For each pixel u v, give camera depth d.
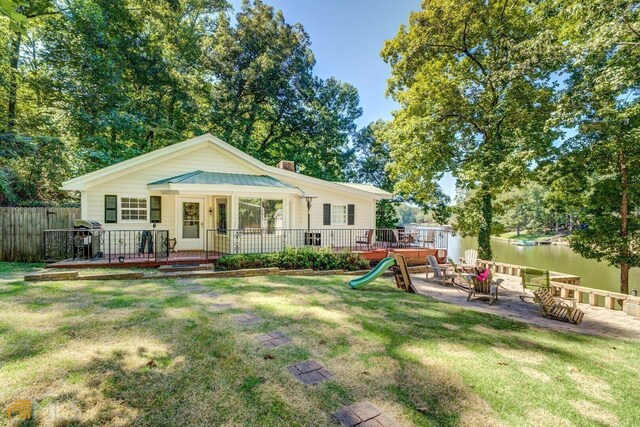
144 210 11.27
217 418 2.68
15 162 12.88
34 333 4.15
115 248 10.77
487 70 14.68
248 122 23.86
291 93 24.50
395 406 2.97
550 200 15.16
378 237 16.95
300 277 9.04
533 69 12.00
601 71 10.43
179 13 20.86
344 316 5.58
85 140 15.52
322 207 15.39
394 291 8.12
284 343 4.27
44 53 14.42
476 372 3.73
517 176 13.11
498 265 12.30
